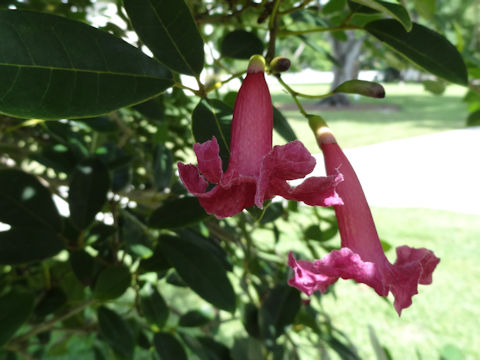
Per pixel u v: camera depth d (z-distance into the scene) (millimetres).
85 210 217
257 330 257
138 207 308
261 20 196
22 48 116
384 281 123
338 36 322
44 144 343
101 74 128
